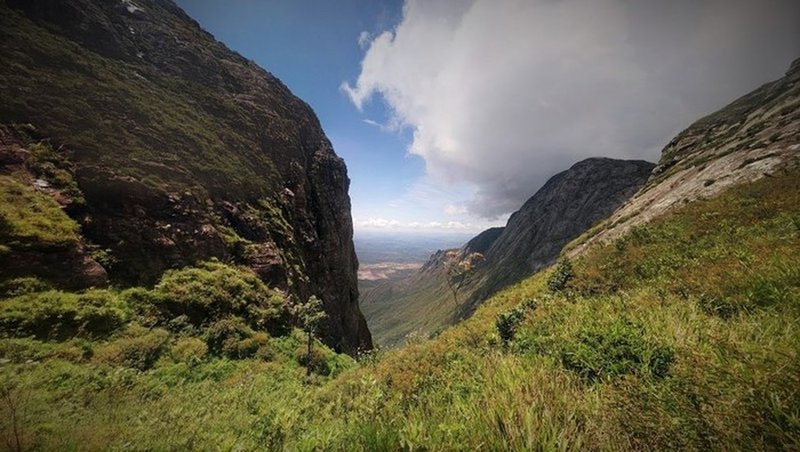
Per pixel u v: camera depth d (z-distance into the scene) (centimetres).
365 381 449
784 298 462
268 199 3678
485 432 272
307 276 3584
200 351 1547
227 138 3769
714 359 284
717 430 217
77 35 3256
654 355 365
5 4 2794
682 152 4303
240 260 2625
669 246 1134
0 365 986
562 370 404
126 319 1561
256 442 448
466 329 1198
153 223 2173
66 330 1342
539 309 913
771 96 3662
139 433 623
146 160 2486
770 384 222
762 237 871
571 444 254
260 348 1797
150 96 3266
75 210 1898
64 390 950
